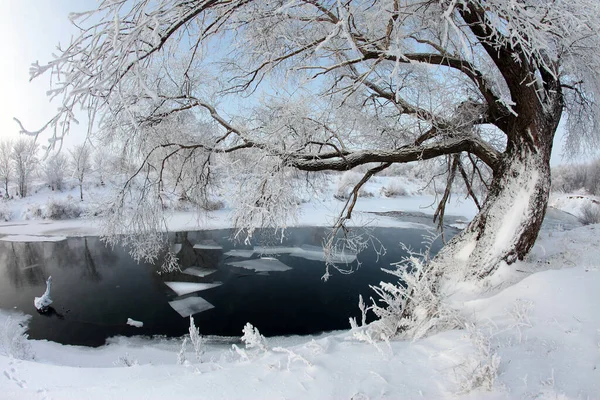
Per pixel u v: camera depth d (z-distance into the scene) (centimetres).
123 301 1132
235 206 545
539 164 405
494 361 196
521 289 315
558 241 484
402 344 281
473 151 501
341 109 576
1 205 2712
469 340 246
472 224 448
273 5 449
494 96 465
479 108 539
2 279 1350
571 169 3369
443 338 269
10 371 284
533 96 406
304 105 524
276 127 535
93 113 251
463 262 416
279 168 526
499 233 393
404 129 662
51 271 1447
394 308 417
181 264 1533
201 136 705
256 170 538
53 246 1855
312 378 222
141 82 241
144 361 762
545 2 335
